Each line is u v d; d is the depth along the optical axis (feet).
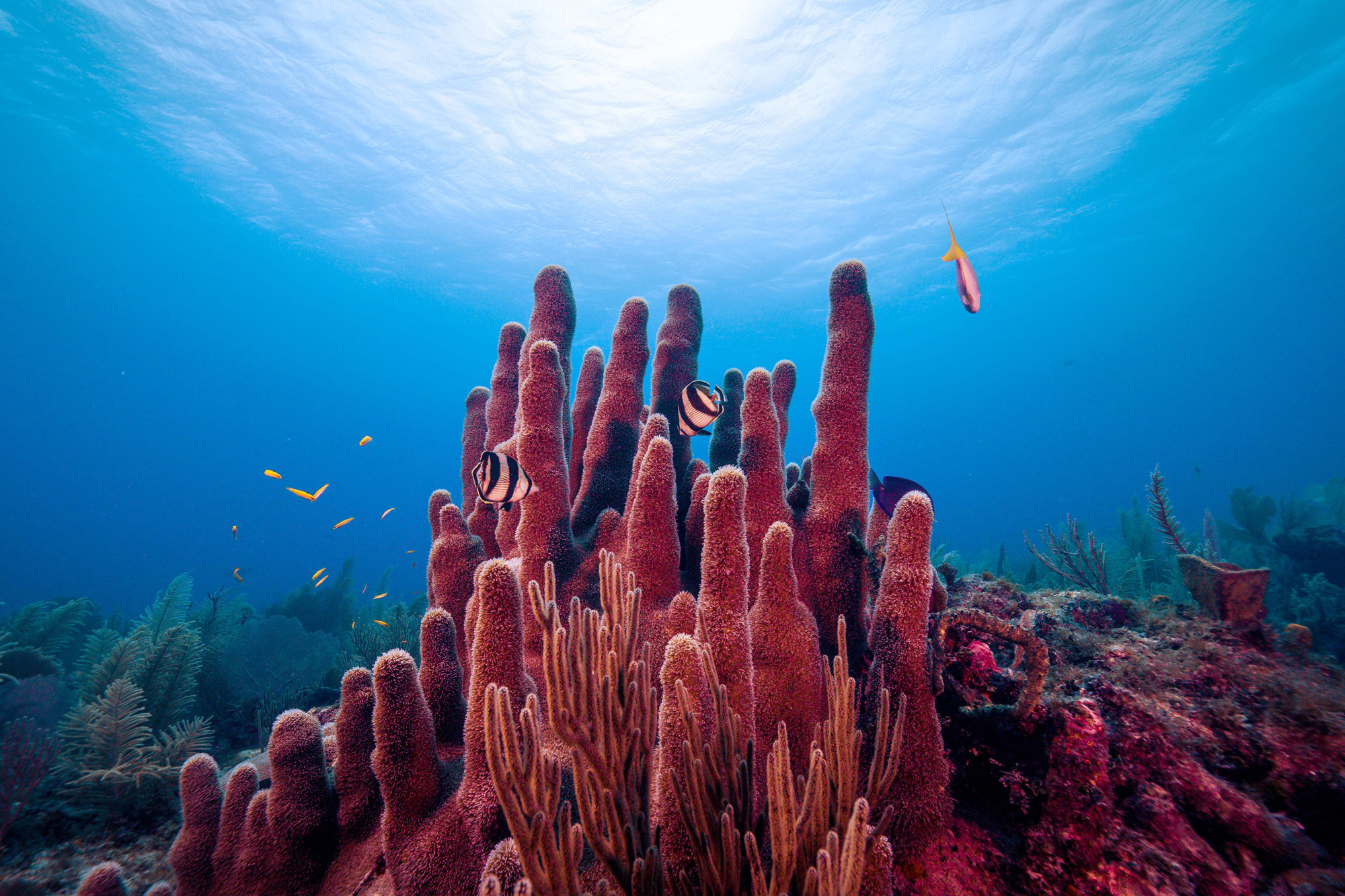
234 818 2.60
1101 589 7.84
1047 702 2.76
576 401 4.85
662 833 2.09
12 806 4.17
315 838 2.56
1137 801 2.54
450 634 2.84
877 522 4.35
